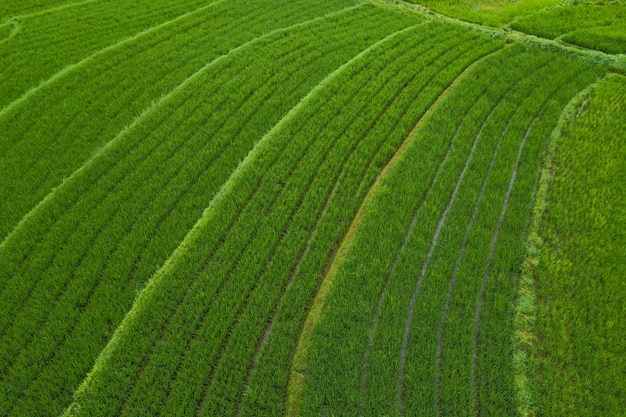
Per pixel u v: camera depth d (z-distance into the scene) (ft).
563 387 26.94
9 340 30.19
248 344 29.35
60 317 31.22
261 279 32.89
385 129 44.83
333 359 28.35
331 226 36.24
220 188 40.19
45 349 29.55
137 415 26.63
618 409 25.77
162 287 32.45
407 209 37.19
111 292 32.55
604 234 34.81
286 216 37.01
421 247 34.32
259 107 48.19
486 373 27.89
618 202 36.96
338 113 47.06
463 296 31.24
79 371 28.53
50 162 42.63
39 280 33.58
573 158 40.98
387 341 28.96
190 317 30.76
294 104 48.55
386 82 50.88
